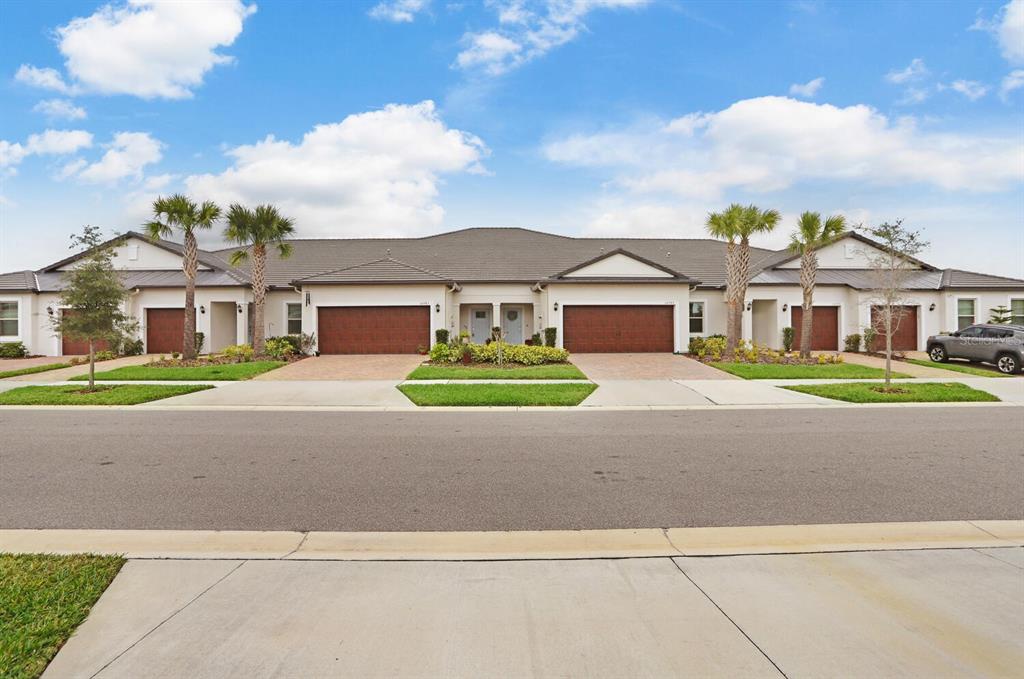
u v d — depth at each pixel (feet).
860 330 85.66
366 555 15.26
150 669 10.17
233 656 10.54
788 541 16.52
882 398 44.42
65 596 12.57
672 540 16.63
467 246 103.55
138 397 45.91
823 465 24.99
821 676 9.89
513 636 11.18
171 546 16.20
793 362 68.28
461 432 33.06
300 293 85.51
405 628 11.48
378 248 103.30
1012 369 60.95
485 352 67.77
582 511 19.11
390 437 31.58
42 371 65.21
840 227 68.95
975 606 12.32
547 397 44.65
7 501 20.18
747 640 11.00
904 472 23.77
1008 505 19.49
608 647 10.80
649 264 81.66
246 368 62.90
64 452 27.94
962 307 87.86
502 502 20.04
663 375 59.62
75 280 50.70
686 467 24.76
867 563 14.60
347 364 69.05
